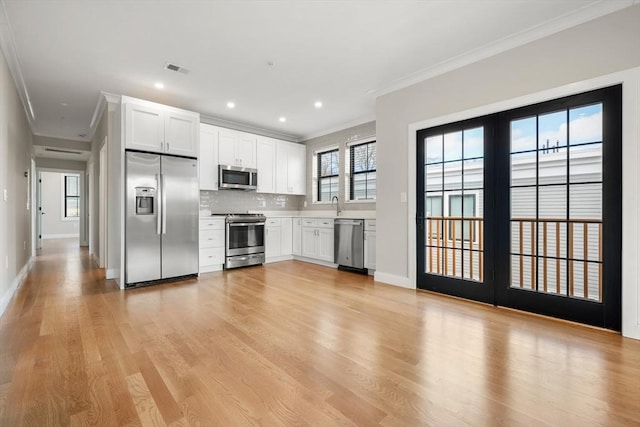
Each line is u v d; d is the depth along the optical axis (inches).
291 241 227.0
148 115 149.4
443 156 133.4
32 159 222.4
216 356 76.7
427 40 110.0
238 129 214.2
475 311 111.4
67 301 122.0
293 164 233.8
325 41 110.1
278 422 52.8
